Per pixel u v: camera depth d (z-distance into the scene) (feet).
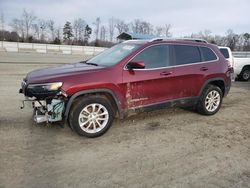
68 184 11.22
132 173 12.20
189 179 11.85
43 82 14.87
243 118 20.81
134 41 19.12
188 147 15.10
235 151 14.78
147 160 13.44
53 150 14.20
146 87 17.22
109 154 13.96
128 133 16.85
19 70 48.39
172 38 19.39
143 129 17.62
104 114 16.14
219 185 11.46
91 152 14.12
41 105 15.15
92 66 17.11
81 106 15.29
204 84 20.18
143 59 17.31
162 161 13.39
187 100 19.52
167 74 17.98
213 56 21.12
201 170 12.64
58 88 14.79
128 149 14.60
